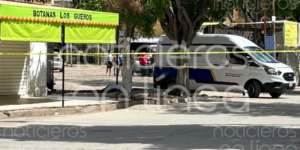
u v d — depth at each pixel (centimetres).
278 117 1222
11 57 1574
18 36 1227
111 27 1475
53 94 1741
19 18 1223
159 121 1163
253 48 1883
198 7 1755
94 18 1414
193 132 968
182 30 1789
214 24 2353
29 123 1125
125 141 861
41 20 1274
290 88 1836
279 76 1802
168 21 1797
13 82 1587
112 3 1530
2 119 1192
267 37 2288
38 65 1652
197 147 800
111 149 784
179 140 870
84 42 1393
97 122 1151
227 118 1210
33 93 1638
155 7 1542
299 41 2441
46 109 1292
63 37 1330
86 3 1683
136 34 1844
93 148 794
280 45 2356
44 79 1680
